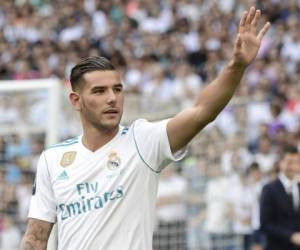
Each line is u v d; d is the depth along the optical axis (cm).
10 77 3653
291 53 3356
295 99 2839
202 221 2153
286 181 1584
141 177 791
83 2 4181
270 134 2573
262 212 1589
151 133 787
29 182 2109
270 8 3822
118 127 818
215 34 3656
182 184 2183
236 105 2392
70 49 3766
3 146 2111
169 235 2173
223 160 2175
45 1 4284
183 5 3959
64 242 804
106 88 802
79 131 2055
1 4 4231
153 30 3825
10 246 2102
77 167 810
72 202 802
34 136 2094
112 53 3675
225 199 2127
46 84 1945
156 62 3506
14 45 3900
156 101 2331
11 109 2069
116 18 4072
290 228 1574
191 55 3591
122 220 785
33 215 843
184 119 761
